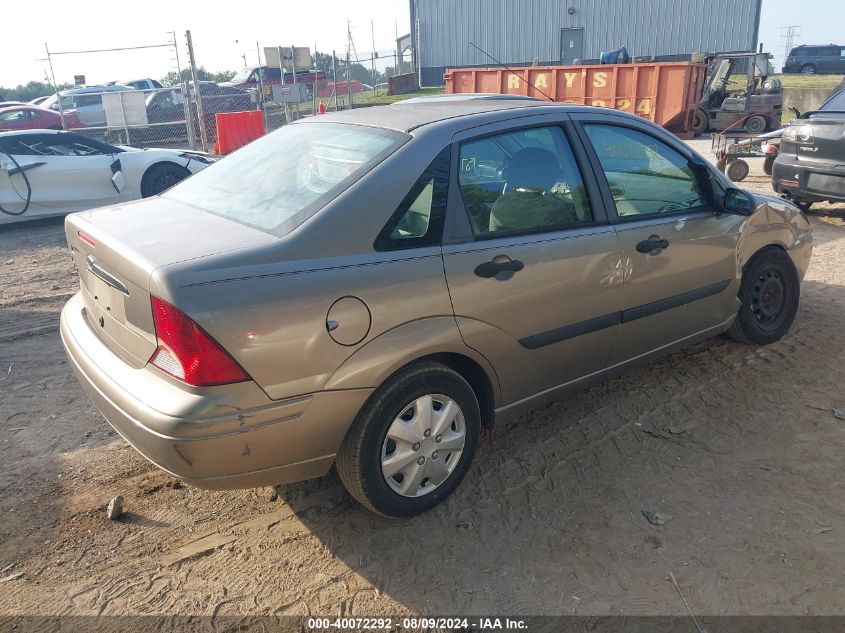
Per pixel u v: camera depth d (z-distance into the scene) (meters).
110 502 3.04
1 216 8.79
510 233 3.02
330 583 2.63
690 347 4.67
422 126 2.97
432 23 34.09
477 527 2.93
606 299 3.37
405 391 2.73
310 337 2.44
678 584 2.60
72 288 6.42
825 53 36.59
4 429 3.75
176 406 2.31
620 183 3.49
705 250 3.83
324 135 3.23
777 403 3.89
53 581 2.65
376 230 2.64
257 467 2.48
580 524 2.94
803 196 7.96
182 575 2.68
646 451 3.47
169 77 20.41
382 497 2.80
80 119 17.17
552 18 32.81
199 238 2.59
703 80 17.77
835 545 2.78
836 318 5.08
